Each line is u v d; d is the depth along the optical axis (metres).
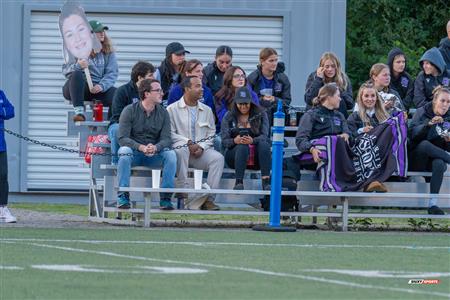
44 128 39.88
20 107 39.75
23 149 39.69
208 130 26.42
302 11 40.06
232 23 40.38
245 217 31.05
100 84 29.47
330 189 25.56
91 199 27.61
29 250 18.23
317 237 22.62
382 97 27.48
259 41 40.38
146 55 40.28
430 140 26.41
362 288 14.37
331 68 27.66
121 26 40.19
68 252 18.05
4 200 25.84
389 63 29.48
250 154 25.91
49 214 30.56
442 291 14.34
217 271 15.81
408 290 14.30
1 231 22.22
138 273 15.34
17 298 13.12
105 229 23.61
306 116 26.06
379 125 26.03
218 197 26.28
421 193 26.39
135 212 25.91
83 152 26.98
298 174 26.12
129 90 26.50
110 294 13.45
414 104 29.25
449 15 57.03
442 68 28.81
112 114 26.62
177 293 13.61
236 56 40.41
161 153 25.41
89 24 28.80
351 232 25.00
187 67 26.27
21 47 39.78
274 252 18.88
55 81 39.94
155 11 40.09
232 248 19.42
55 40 39.94
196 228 25.19
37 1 39.78
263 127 25.97
